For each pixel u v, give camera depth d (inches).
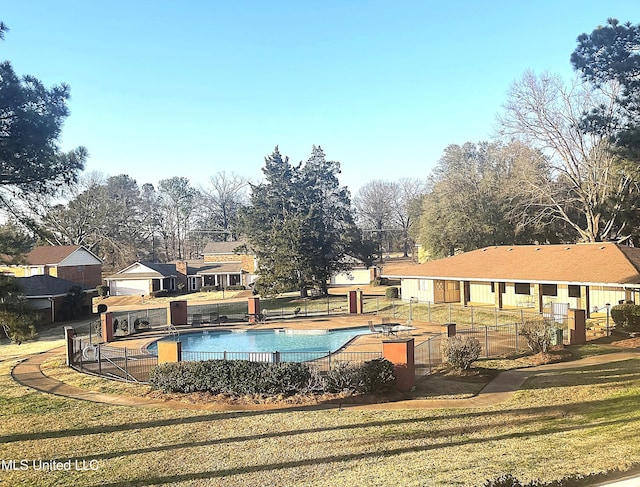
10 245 819.4
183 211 4072.3
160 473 429.4
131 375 808.3
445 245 2210.9
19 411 636.7
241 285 2684.5
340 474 405.4
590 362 815.1
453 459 418.0
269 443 496.4
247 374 679.1
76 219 2871.6
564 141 1651.1
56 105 743.7
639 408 538.3
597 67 1152.2
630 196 1562.5
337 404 634.8
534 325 912.9
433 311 1498.5
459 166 2529.5
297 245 1991.9
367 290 2456.9
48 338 1371.8
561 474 334.6
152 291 2544.3
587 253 1357.0
